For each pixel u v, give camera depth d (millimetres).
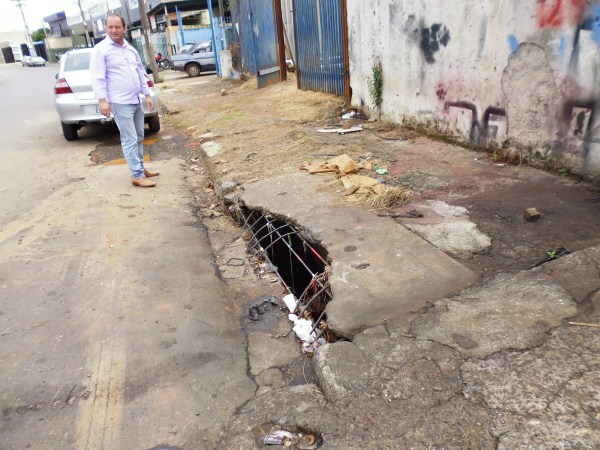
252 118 8914
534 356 2268
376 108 7488
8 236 4551
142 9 18766
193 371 2627
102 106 5344
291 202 4555
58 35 64438
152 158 7250
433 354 2357
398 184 4773
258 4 12578
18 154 7977
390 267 3238
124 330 3002
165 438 2182
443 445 1878
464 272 3098
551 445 1813
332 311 2832
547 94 4465
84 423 2301
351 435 1988
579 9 3994
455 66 5574
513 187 4387
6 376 2641
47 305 3328
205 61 21547
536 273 2959
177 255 4059
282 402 2260
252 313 3268
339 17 8617
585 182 4254
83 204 5363
